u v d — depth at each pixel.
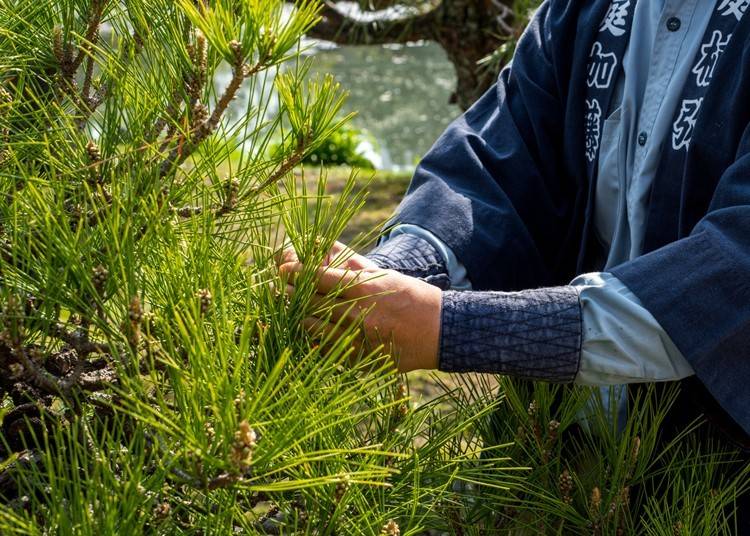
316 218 0.78
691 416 0.94
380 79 11.19
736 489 0.91
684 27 0.94
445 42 2.89
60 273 0.65
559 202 1.08
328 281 0.77
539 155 1.07
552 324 0.79
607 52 1.01
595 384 0.82
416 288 0.79
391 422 0.82
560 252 1.09
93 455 0.65
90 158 0.68
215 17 0.66
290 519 0.74
